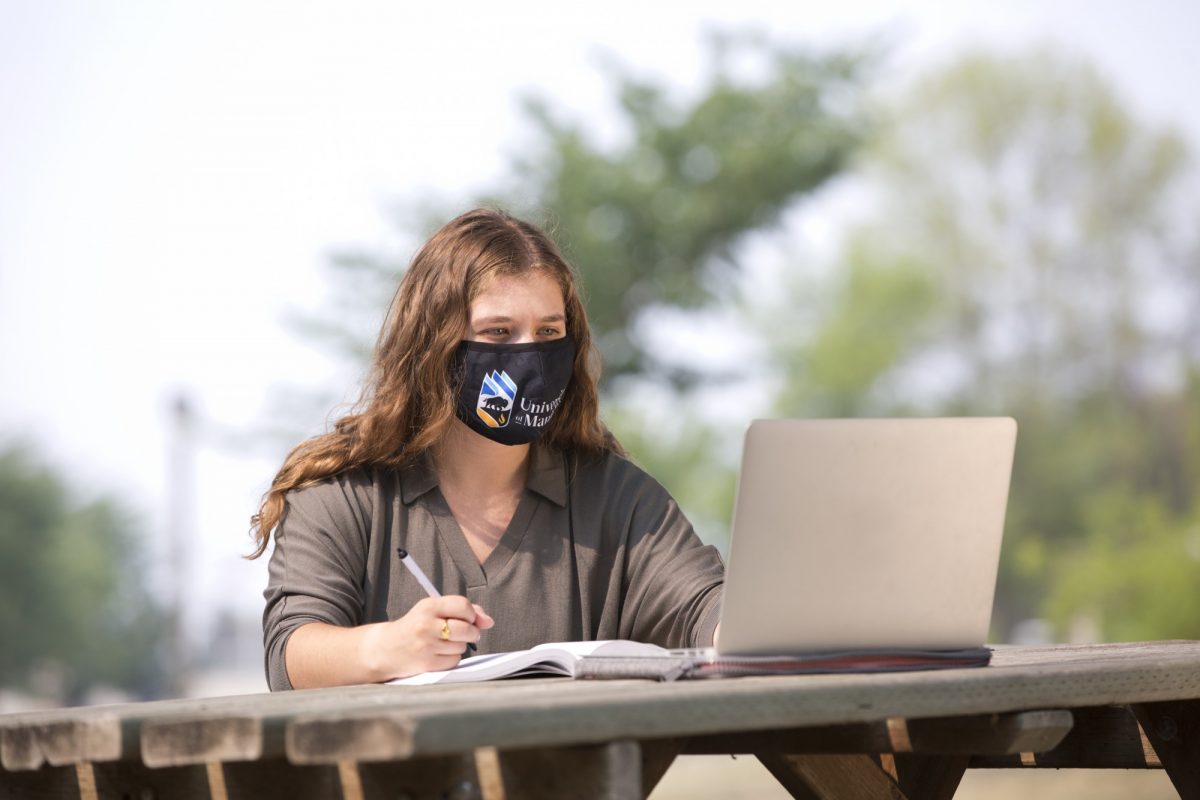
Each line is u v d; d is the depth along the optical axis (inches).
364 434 221.3
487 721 115.2
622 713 121.6
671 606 221.8
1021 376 2881.4
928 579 163.8
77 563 3784.5
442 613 181.3
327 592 207.2
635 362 2026.3
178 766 145.9
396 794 132.6
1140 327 2817.4
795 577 156.9
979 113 2866.6
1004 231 2888.8
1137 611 2315.5
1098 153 2844.5
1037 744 149.7
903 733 155.0
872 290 2933.1
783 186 2015.3
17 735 143.3
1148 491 2748.5
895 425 158.1
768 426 151.0
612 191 1985.7
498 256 221.6
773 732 159.8
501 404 217.9
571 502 228.8
